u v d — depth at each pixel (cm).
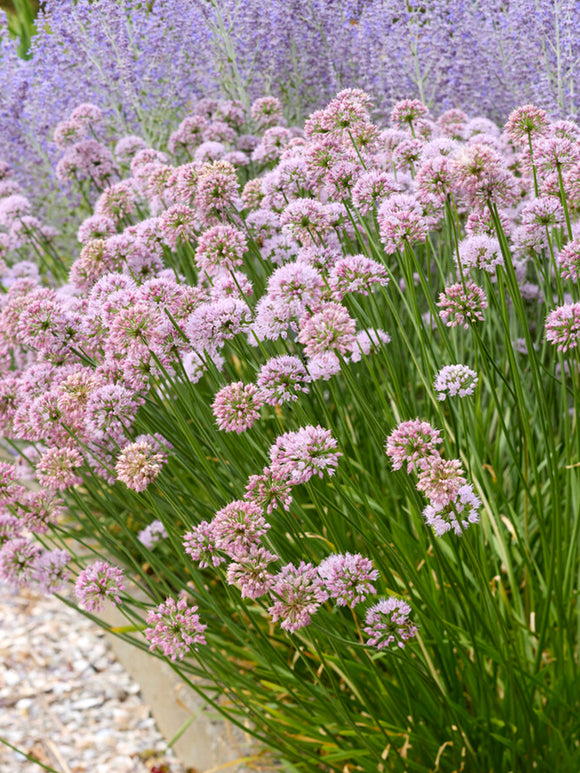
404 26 166
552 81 155
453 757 112
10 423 117
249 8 171
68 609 163
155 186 141
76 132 165
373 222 127
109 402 107
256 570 95
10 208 160
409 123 130
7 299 139
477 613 108
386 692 113
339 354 100
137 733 140
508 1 166
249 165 164
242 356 110
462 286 109
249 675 125
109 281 113
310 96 182
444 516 97
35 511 112
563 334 102
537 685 112
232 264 112
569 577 112
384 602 98
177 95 187
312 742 117
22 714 144
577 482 116
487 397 142
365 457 136
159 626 99
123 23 179
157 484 107
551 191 114
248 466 120
